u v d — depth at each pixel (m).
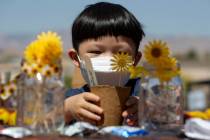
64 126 1.93
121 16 2.56
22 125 1.89
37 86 1.89
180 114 1.93
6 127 2.00
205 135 1.84
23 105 1.90
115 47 2.51
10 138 1.78
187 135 1.86
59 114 1.90
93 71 2.26
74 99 2.21
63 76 1.98
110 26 2.51
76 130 1.85
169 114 1.91
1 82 3.10
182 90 1.95
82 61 2.38
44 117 1.88
